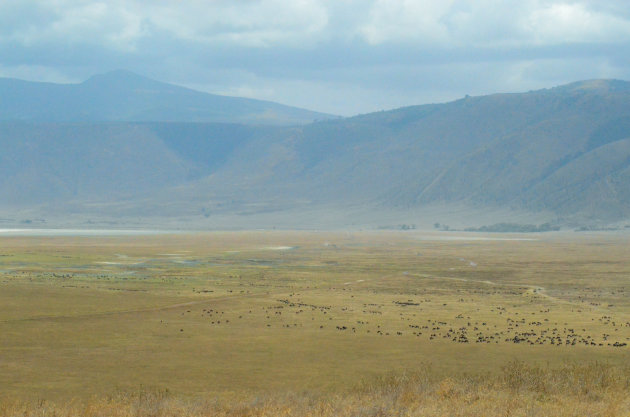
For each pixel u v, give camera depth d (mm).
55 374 44312
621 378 37969
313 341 56469
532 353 51719
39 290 90125
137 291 93500
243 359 49344
